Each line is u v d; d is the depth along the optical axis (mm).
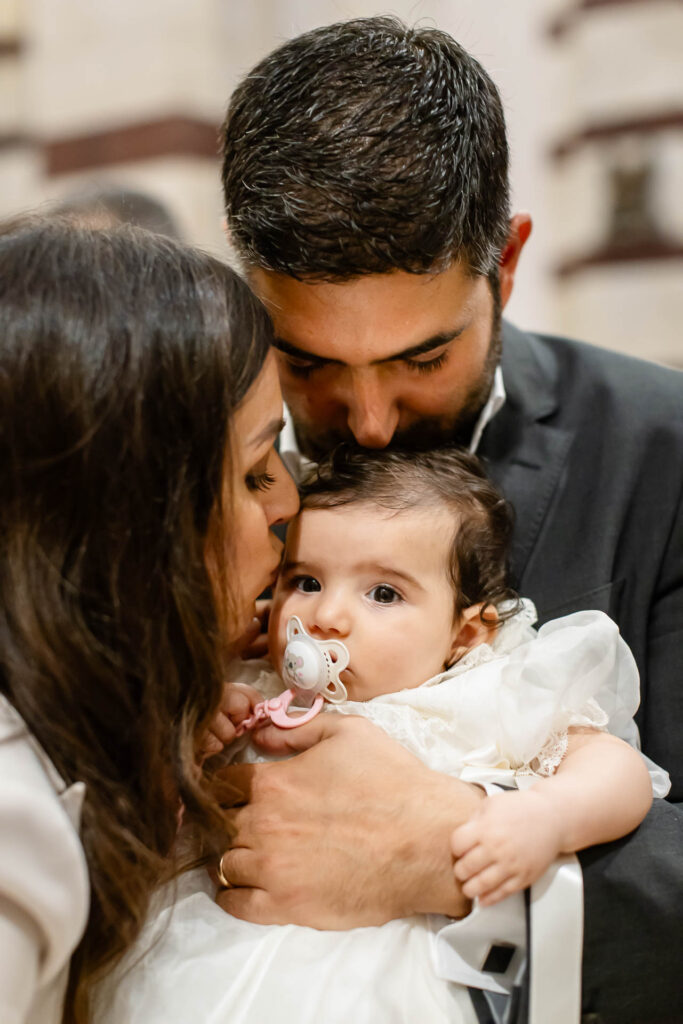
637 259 2838
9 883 751
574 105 2805
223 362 886
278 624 1161
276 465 1075
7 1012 756
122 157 3066
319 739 1076
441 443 1246
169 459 862
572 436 1326
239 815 1014
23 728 836
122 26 3025
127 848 862
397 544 1115
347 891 953
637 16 2711
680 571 1234
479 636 1184
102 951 884
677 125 2742
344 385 1105
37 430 821
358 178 960
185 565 884
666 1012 951
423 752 1062
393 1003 911
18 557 838
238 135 1067
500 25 2766
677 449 1271
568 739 1050
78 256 871
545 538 1277
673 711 1181
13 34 3129
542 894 932
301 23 2828
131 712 875
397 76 1014
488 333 1174
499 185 1105
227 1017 907
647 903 949
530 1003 914
